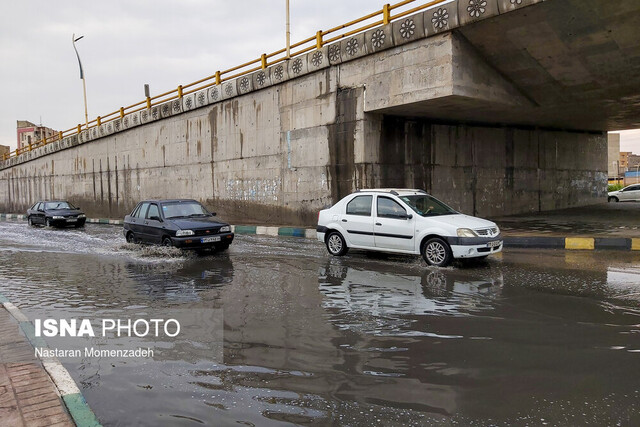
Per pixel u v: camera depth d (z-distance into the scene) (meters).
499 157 19.55
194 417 3.44
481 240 8.84
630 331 5.12
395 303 6.47
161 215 12.42
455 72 12.45
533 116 17.91
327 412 3.46
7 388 3.78
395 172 15.69
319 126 16.34
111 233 19.27
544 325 5.38
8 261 11.28
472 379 3.97
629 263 9.18
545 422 3.25
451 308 6.16
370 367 4.27
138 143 26.44
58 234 18.92
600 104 16.56
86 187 31.34
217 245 11.84
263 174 18.95
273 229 16.70
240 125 19.94
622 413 3.35
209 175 21.80
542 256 10.30
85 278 8.87
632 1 10.38
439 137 17.09
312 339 5.06
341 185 15.66
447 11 12.20
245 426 3.29
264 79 18.28
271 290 7.48
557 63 13.06
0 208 43.44
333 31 15.62
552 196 22.47
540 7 10.91
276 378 4.08
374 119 15.07
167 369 4.34
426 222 9.34
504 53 12.84
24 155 38.38
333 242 11.05
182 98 22.73
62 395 3.64
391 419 3.33
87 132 30.30
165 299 7.02
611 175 85.06
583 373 4.04
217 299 6.95
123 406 3.63
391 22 13.72
